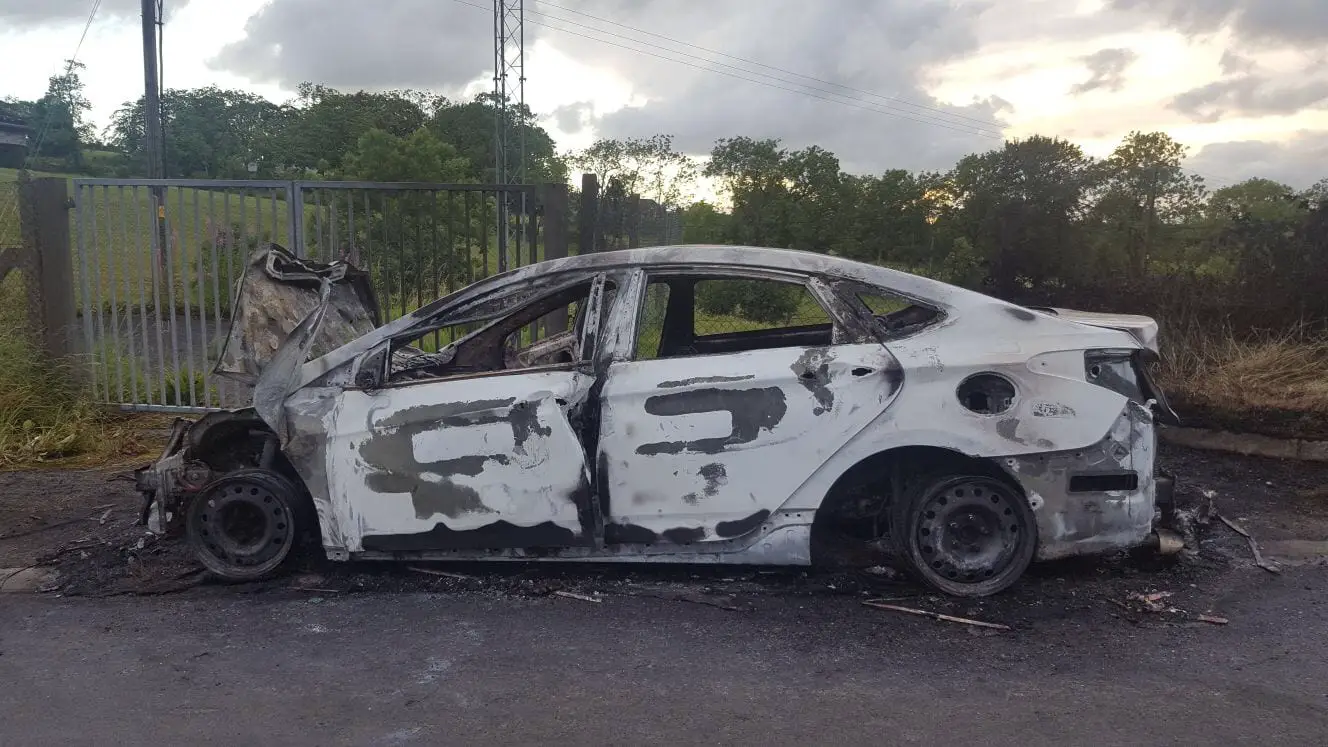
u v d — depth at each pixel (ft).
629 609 13.60
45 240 26.78
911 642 12.30
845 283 13.78
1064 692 10.81
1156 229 40.14
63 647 12.68
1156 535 14.39
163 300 27.94
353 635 12.88
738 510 13.46
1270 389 23.02
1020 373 12.98
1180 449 23.07
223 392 25.98
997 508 13.43
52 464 23.59
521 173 97.50
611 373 13.75
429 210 24.73
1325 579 14.43
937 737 9.79
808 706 10.55
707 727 10.09
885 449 13.12
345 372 14.48
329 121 187.73
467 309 14.61
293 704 10.84
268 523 14.92
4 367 26.32
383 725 10.28
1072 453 13.03
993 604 13.48
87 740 10.06
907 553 13.78
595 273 14.44
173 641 12.82
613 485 13.60
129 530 17.92
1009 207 36.88
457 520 13.93
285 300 16.02
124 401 27.96
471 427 13.82
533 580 14.75
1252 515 17.84
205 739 10.03
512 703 10.75
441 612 13.64
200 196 25.98
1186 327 25.93
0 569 15.85
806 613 13.32
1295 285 25.41
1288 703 10.47
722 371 13.50
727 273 14.10
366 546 14.29
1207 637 12.35
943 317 13.53
